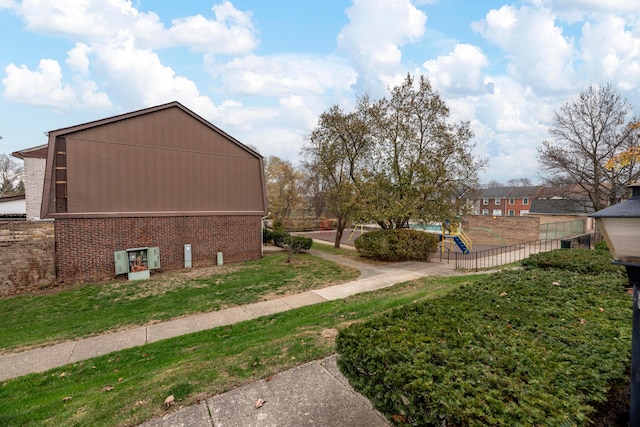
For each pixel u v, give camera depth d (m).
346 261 13.88
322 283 10.05
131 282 10.57
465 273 10.94
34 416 3.35
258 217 14.65
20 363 5.30
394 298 7.23
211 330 6.43
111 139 11.38
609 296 3.95
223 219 13.64
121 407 3.21
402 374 2.20
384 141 14.93
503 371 2.22
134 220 11.66
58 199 10.44
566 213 29.08
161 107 12.32
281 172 32.19
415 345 2.58
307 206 34.44
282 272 11.66
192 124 13.04
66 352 5.68
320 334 4.91
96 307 8.26
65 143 10.61
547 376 2.16
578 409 1.85
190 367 4.11
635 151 6.18
